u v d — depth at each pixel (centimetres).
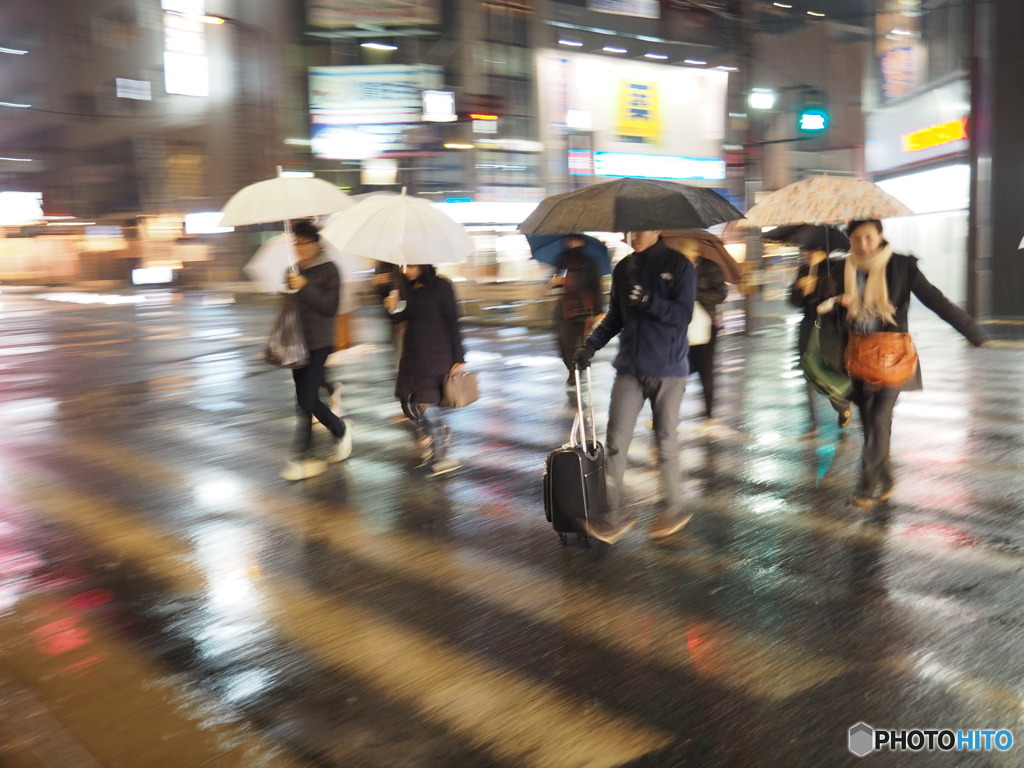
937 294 571
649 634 440
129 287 5328
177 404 1149
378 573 531
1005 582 495
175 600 495
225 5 4816
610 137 4125
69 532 618
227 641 442
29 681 405
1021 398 1045
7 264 6019
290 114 4716
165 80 5028
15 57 5953
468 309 2261
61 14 5516
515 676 400
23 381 1382
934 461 759
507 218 3803
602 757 334
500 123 3862
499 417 1002
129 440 927
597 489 553
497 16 4097
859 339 586
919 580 501
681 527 578
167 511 665
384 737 351
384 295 900
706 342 869
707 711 365
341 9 4356
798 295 742
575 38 4128
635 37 4256
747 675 396
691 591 493
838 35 4450
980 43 1933
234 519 642
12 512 668
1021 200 1952
